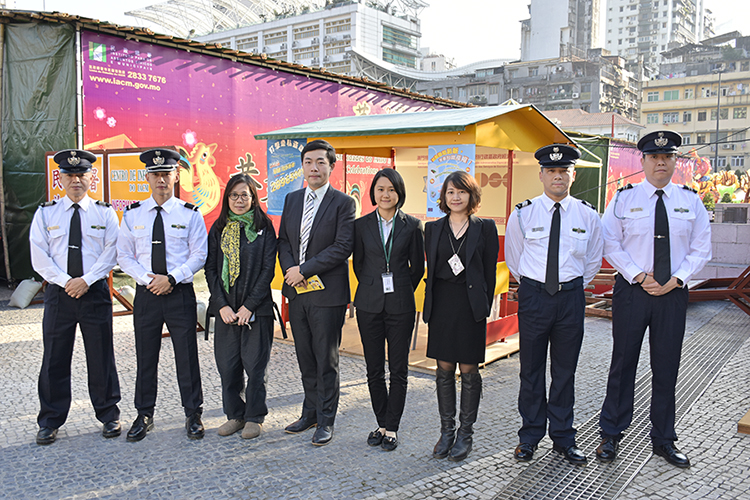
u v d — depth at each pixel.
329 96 10.78
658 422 3.35
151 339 3.54
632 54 119.44
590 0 94.06
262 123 9.67
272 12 64.69
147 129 8.27
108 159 6.54
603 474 3.14
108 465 3.17
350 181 11.37
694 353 5.65
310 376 3.65
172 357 5.23
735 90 68.88
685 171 29.50
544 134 5.87
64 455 3.29
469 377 3.32
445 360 3.27
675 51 86.19
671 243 3.26
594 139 17.92
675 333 3.27
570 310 3.26
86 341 3.52
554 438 3.36
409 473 3.12
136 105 8.16
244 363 3.58
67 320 3.46
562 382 3.32
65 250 3.46
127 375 4.70
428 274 3.35
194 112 8.77
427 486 2.98
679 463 3.24
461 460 3.28
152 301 3.50
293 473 3.10
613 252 3.37
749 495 2.92
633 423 3.92
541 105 75.88
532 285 3.31
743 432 3.71
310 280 3.46
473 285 3.22
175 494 2.87
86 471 3.10
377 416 3.50
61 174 3.51
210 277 3.63
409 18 107.44
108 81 7.88
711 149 70.19
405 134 5.05
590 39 95.62
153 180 3.56
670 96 72.12
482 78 79.06
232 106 9.23
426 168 6.62
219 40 103.75
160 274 3.48
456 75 84.38
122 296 6.91
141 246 3.54
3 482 2.97
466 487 2.97
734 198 20.95
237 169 9.34
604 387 4.62
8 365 4.90
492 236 3.31
